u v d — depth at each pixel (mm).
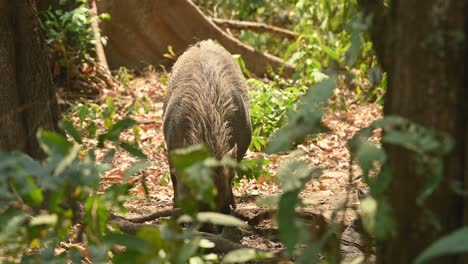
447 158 5070
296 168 5660
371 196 5453
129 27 22344
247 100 12914
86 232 6098
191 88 11516
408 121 5031
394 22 5527
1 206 5613
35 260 5812
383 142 5668
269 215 11094
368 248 6973
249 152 16203
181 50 22719
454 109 5043
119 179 13977
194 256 6242
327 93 5633
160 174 14906
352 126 18234
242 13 23938
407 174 5238
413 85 5156
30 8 9930
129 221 8680
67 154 5430
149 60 22625
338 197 12422
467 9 4984
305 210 11062
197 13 22531
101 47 21141
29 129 9875
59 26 20250
